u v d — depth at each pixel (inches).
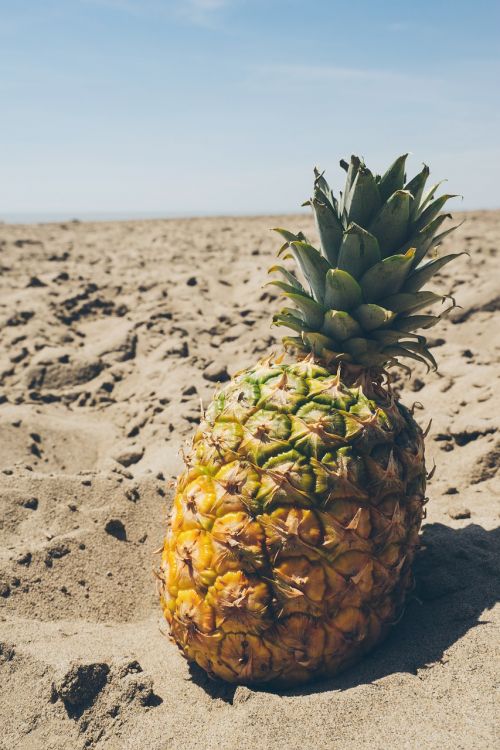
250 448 16.3
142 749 15.7
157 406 33.7
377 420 16.6
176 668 18.1
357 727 15.1
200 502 16.5
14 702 17.1
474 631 17.0
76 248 81.0
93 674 16.8
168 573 17.2
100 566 21.8
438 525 22.6
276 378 17.1
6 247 77.9
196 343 42.5
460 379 34.6
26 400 35.7
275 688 16.9
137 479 25.3
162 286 53.6
